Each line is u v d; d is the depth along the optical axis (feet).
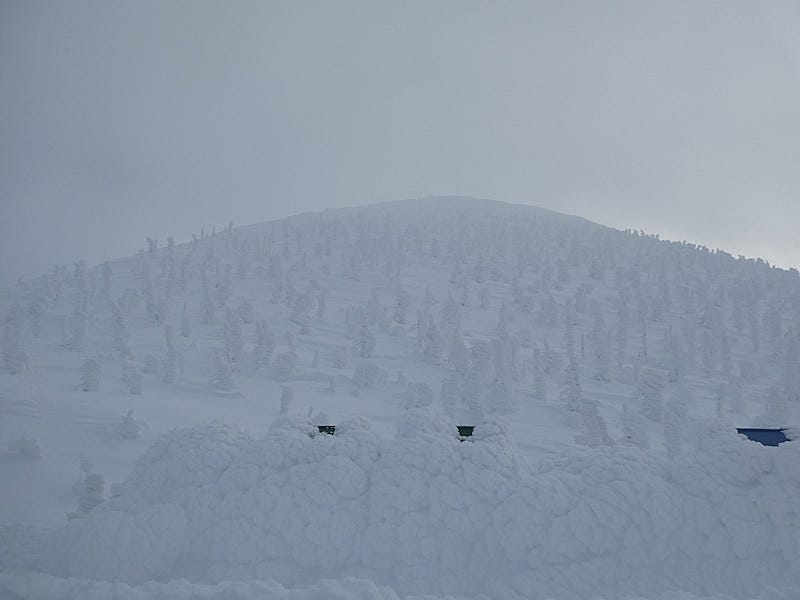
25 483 58.70
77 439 77.97
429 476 25.58
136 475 28.35
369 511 25.04
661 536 23.72
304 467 26.23
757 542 23.30
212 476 26.71
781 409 130.62
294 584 23.30
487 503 24.81
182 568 24.18
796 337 223.10
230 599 17.92
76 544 23.99
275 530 24.50
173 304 243.40
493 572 23.38
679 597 19.99
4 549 25.35
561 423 122.01
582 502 24.27
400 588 22.93
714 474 25.23
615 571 23.06
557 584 22.49
